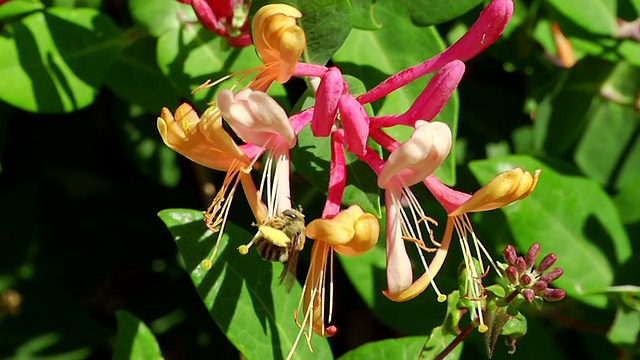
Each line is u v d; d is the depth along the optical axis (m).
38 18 0.50
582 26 0.52
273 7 0.43
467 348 0.52
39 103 0.49
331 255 0.44
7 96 0.49
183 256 0.47
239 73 0.45
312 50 0.46
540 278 0.45
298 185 0.54
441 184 0.44
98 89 0.50
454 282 0.52
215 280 0.47
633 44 0.52
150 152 0.55
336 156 0.44
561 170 0.53
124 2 0.52
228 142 0.43
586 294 0.51
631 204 0.54
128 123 0.55
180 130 0.43
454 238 0.52
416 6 0.48
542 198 0.53
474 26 0.44
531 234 0.52
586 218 0.53
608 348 0.54
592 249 0.53
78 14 0.50
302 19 0.45
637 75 0.55
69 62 0.50
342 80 0.43
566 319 0.54
